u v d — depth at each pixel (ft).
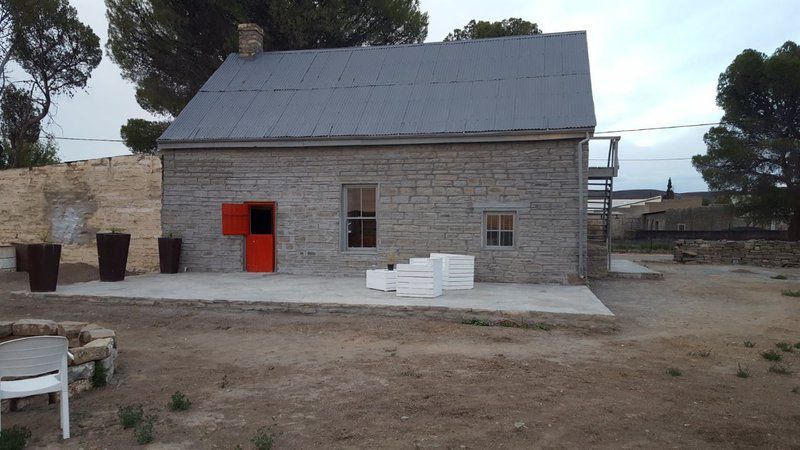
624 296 42.16
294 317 32.04
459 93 46.91
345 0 68.80
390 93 48.70
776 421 16.44
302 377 20.57
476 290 38.22
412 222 44.21
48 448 14.53
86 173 51.24
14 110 83.71
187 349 25.14
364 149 45.06
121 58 70.79
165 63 71.41
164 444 14.67
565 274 41.47
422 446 14.40
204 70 71.72
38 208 52.60
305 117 47.37
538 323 29.68
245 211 46.88
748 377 21.07
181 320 31.40
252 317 32.12
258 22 68.49
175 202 48.60
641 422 16.14
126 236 43.01
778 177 81.10
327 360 23.02
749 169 83.35
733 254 73.92
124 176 50.11
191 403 17.71
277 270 46.93
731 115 86.07
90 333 20.97
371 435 15.11
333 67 54.08
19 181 53.11
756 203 82.48
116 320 31.53
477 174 43.04
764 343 27.20
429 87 48.49
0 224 53.62
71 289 37.99
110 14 69.82
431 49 53.98
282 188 46.57
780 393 19.15
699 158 87.40
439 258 36.29
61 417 15.39
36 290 36.88
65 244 51.72
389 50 55.16
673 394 18.80
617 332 29.01
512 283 42.14
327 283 41.37
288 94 50.88
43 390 14.90
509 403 17.58
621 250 104.06
